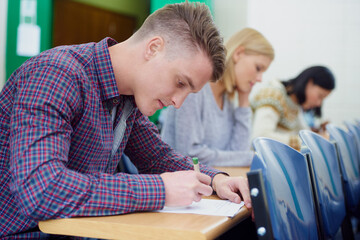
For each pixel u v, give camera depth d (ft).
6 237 3.67
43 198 3.19
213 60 3.81
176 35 3.76
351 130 8.16
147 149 4.91
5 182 3.69
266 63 7.33
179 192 3.52
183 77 3.76
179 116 6.48
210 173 4.52
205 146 6.65
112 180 3.43
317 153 4.76
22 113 3.34
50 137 3.31
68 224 3.25
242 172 6.00
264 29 19.11
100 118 3.90
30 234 3.74
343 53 18.89
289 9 18.88
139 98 3.95
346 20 18.79
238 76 7.29
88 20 17.92
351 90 18.94
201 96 6.72
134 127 4.82
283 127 10.68
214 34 3.79
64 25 16.84
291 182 3.58
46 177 3.21
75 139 3.77
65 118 3.47
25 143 3.26
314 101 10.66
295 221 3.41
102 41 3.98
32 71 3.53
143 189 3.45
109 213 3.34
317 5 18.83
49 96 3.39
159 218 3.28
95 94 3.82
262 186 2.94
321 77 10.47
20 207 3.26
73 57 3.77
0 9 13.30
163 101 3.90
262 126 9.99
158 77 3.81
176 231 2.99
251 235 5.27
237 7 18.44
